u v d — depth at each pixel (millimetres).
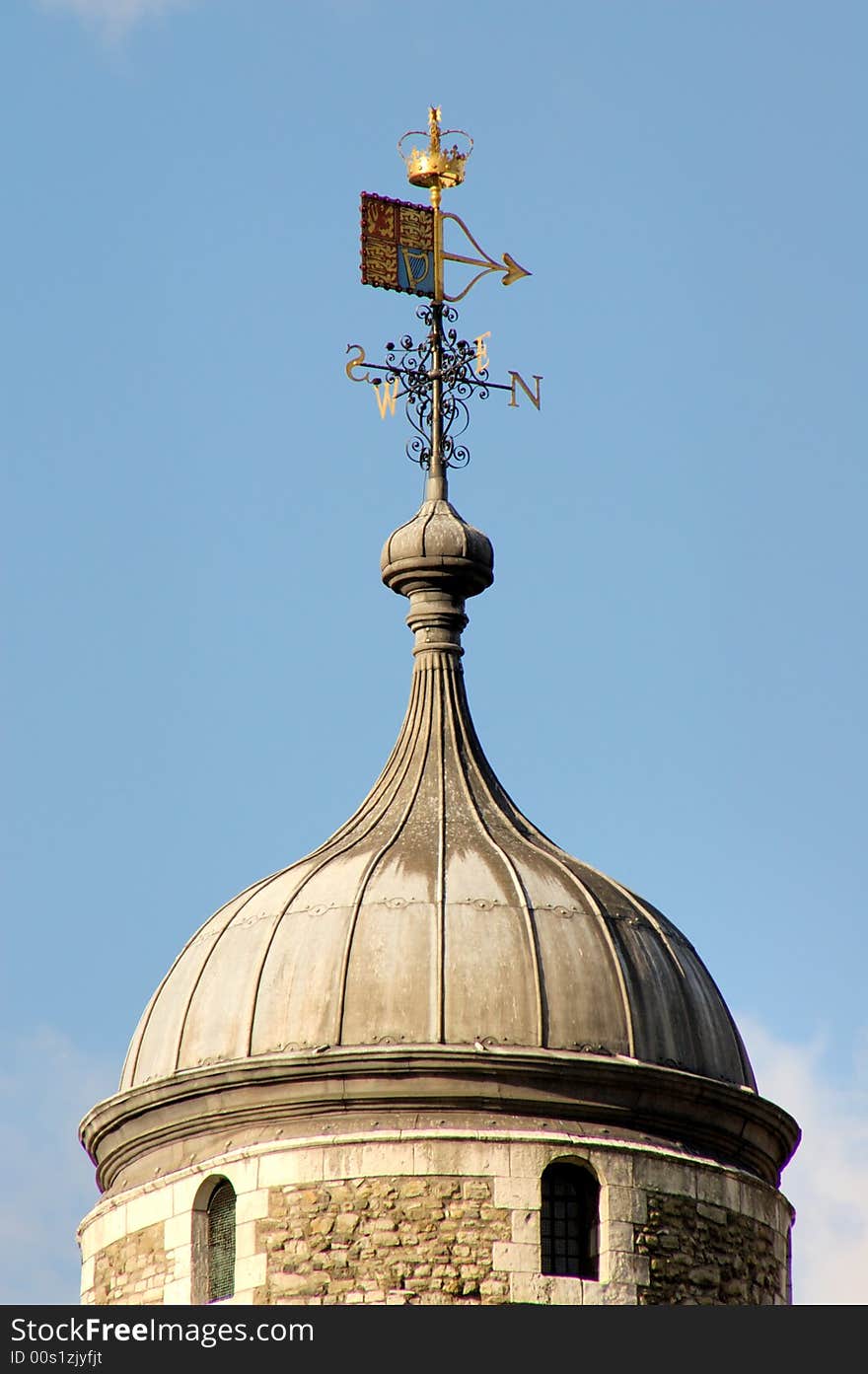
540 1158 92125
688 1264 93250
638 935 97312
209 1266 93500
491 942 95000
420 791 100188
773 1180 99438
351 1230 91375
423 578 103312
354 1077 92875
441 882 96250
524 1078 93062
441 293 107125
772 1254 96438
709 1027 97125
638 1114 94438
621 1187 92750
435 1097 92750
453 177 108250
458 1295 90750
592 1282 91562
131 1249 95188
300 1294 91125
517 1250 91188
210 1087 94438
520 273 108500
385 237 106750
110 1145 97562
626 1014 95188
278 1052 93625
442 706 102125
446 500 105000
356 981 94438
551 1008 94375
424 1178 91625
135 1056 98125
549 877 97562
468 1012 93750
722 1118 96062
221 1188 93875
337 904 96250
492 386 107188
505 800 101000
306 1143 92188
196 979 97312
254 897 98750
